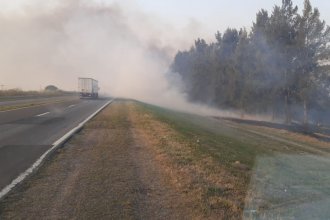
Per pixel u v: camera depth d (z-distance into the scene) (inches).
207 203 263.0
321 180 367.9
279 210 254.8
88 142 529.0
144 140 561.3
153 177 334.3
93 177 329.1
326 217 243.6
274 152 653.3
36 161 388.2
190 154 439.2
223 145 597.9
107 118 908.6
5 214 235.0
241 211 250.7
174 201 268.2
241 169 386.0
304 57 1812.3
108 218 232.8
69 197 271.0
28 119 847.7
